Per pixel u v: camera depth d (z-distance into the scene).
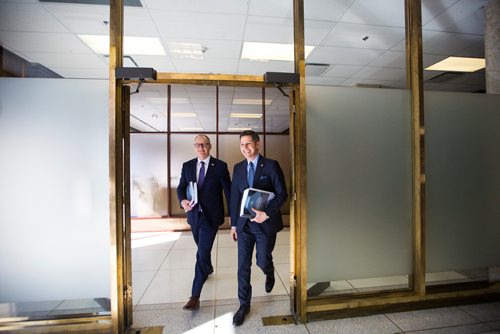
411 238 2.15
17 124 1.76
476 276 2.65
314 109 1.99
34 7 2.68
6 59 2.52
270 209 1.87
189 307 2.09
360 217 2.06
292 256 2.01
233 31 3.24
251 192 1.88
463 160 2.23
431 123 2.17
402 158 2.12
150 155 5.18
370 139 2.07
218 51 3.72
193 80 1.87
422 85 2.10
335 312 1.97
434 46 3.89
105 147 1.81
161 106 5.97
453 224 2.21
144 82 1.86
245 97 5.56
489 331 1.81
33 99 1.77
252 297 2.29
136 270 2.98
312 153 1.99
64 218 1.79
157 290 2.48
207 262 2.21
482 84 5.65
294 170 1.99
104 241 1.82
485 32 2.69
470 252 2.24
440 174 2.19
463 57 4.27
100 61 3.82
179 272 2.92
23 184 1.76
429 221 2.17
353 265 2.05
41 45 3.38
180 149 5.23
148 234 4.70
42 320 1.78
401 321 1.94
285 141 5.48
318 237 2.00
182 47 3.59
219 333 1.81
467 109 2.24
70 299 1.81
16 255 1.76
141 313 2.06
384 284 2.47
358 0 2.76
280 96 5.52
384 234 2.10
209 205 2.27
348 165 2.04
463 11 3.01
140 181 5.16
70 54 3.63
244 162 2.04
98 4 2.67
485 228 2.27
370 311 2.02
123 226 1.86
